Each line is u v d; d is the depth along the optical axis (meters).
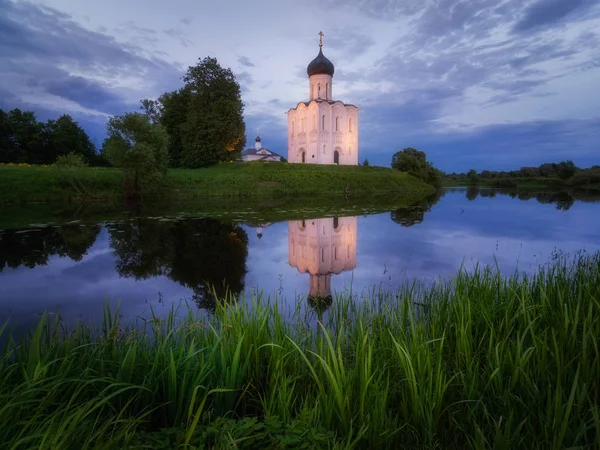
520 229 16.14
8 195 26.45
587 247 12.08
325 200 34.69
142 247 12.43
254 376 3.77
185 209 24.94
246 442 2.54
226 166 46.25
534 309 4.55
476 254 11.16
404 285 7.94
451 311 4.73
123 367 3.29
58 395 3.08
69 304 6.87
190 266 10.02
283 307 6.49
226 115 45.09
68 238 13.84
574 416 2.74
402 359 3.17
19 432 2.43
